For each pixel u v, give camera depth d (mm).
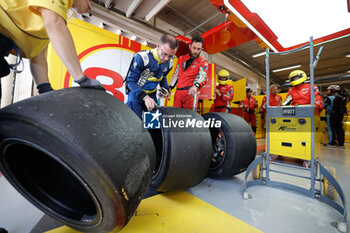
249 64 10039
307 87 2969
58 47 605
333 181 1216
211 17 5977
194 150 1173
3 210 1065
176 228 911
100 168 494
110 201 540
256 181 1636
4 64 666
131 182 590
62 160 515
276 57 9484
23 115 502
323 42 1624
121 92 2557
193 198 1292
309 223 1010
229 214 1080
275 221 1019
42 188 780
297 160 2893
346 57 9578
